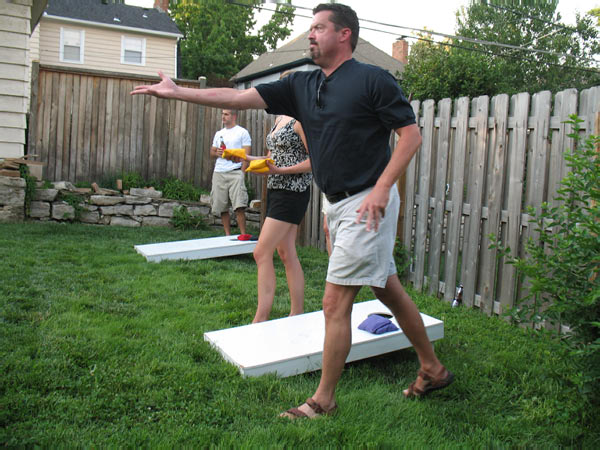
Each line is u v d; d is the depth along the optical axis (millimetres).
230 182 6617
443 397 2600
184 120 8953
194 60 29375
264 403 2381
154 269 4945
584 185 2348
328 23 2221
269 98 2438
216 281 4664
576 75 18562
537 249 2490
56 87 8312
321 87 2268
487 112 4234
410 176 5094
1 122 7148
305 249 6777
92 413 2164
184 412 2236
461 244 5355
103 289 4105
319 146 2279
